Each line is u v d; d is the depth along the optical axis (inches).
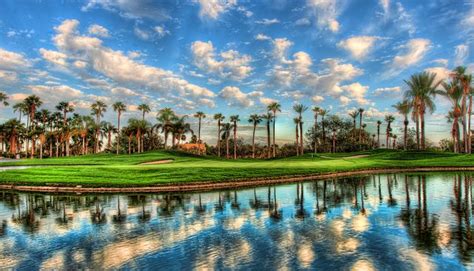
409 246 426.6
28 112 4904.0
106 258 402.6
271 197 856.9
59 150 5659.5
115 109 4448.8
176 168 1416.1
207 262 381.7
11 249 446.0
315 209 686.5
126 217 635.5
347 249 419.5
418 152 2449.6
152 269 363.6
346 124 4628.4
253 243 453.1
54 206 764.6
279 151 5511.8
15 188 1112.2
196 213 665.0
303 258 389.7
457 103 2706.7
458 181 1143.6
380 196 838.5
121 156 2901.1
